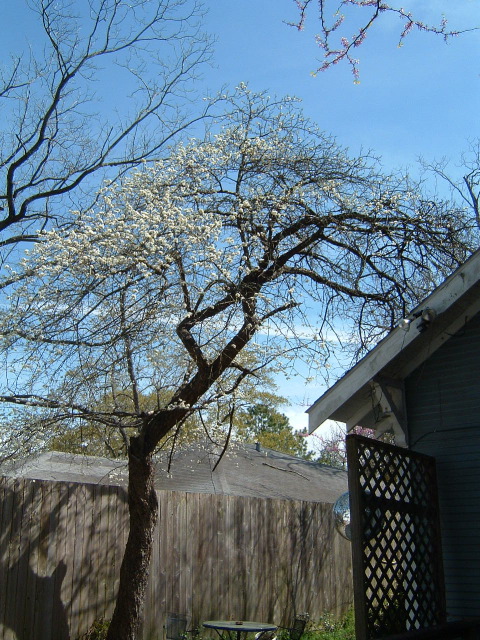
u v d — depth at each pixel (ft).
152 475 23.73
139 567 22.97
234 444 37.01
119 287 21.98
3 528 21.45
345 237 23.82
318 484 53.83
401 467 17.43
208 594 28.07
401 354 17.90
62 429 24.71
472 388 18.06
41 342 21.42
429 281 23.34
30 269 22.17
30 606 21.79
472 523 17.43
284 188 24.82
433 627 15.62
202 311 23.35
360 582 15.12
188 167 25.63
